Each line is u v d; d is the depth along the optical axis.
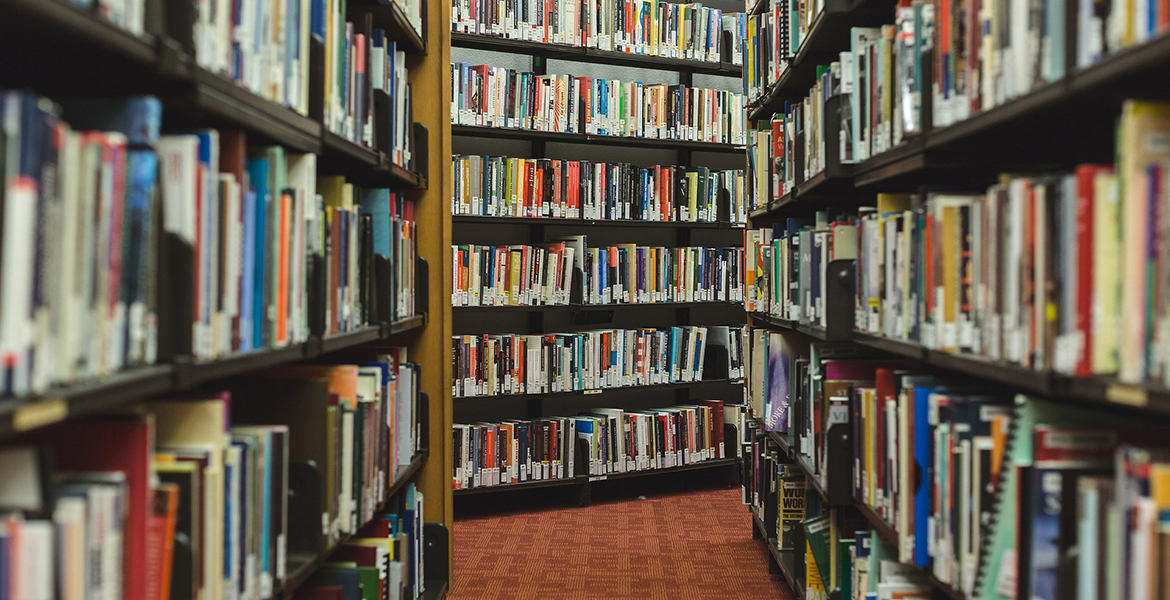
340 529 2.10
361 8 2.68
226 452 1.46
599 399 5.50
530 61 5.28
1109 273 1.21
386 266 2.58
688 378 5.41
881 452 2.17
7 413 0.83
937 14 1.83
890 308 2.14
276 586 1.69
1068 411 1.46
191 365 1.27
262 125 1.59
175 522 1.29
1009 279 1.48
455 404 5.04
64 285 0.98
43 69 1.25
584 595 3.54
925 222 1.87
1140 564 1.05
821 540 2.87
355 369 2.18
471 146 5.11
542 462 4.90
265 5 1.64
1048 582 1.33
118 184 1.11
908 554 1.92
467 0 4.70
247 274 1.55
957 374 2.10
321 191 2.21
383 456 2.52
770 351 3.44
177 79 1.30
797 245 3.22
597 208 5.09
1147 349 1.11
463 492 4.65
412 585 3.10
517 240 5.20
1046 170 1.92
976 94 1.66
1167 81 1.28
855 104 2.42
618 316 5.51
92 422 1.16
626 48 5.16
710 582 3.70
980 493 1.58
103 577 1.06
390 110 2.67
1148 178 1.10
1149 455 1.09
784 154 3.52
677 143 5.35
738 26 5.60
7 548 0.89
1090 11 1.25
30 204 0.90
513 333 5.16
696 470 5.82
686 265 5.41
